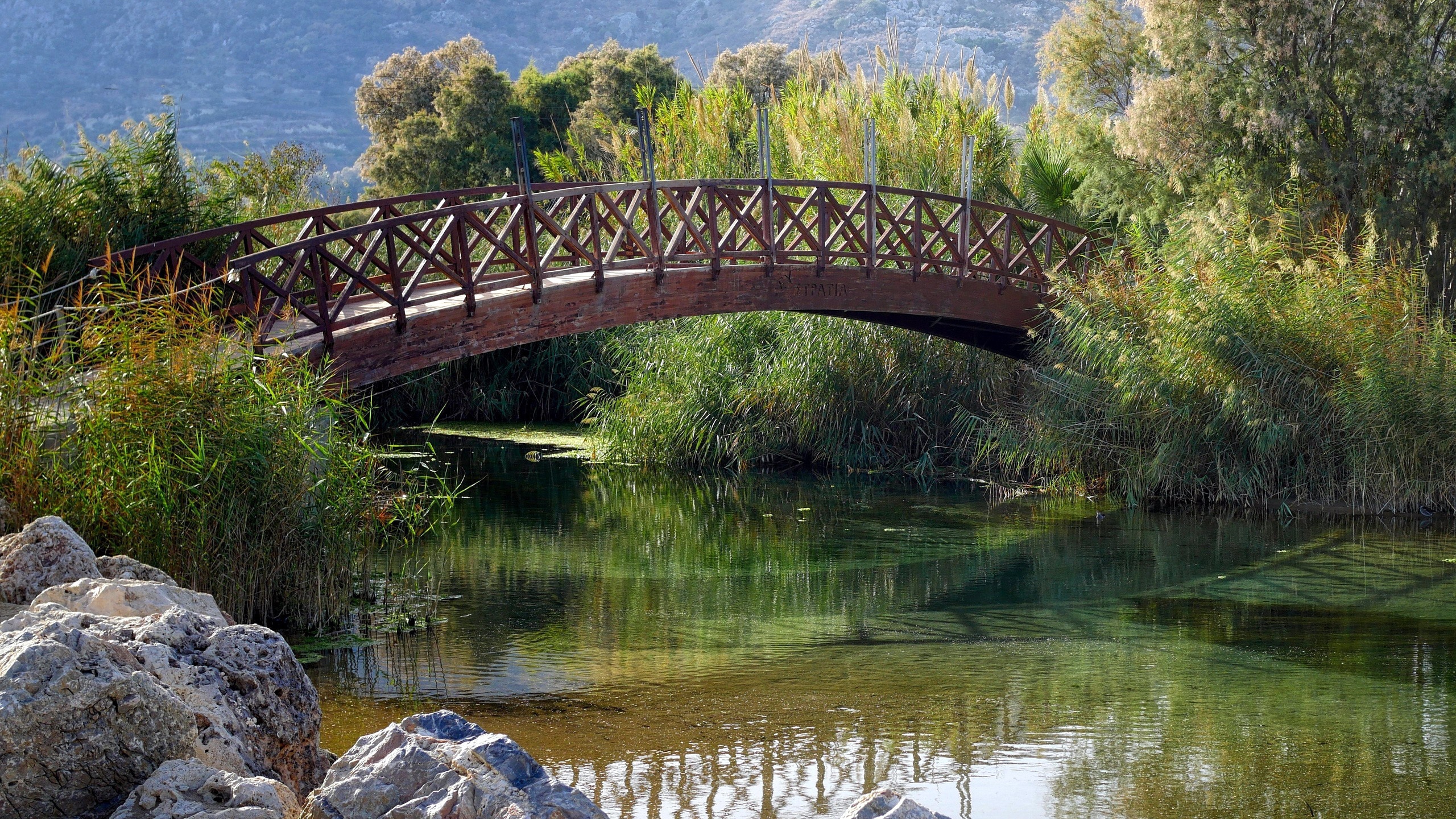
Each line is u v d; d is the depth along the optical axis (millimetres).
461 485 14492
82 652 3221
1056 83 18859
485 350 10703
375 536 9859
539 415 20891
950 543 11430
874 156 13859
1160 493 13656
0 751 2992
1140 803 5227
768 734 6094
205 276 9609
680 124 19641
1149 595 9422
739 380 16234
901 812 3039
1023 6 114188
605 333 19703
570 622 8469
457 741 3436
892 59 19078
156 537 7383
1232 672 7305
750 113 19969
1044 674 7246
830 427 15844
